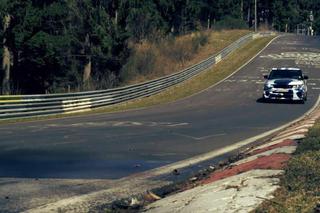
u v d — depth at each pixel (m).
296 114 40.16
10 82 76.69
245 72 82.00
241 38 113.56
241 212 11.65
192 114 40.53
